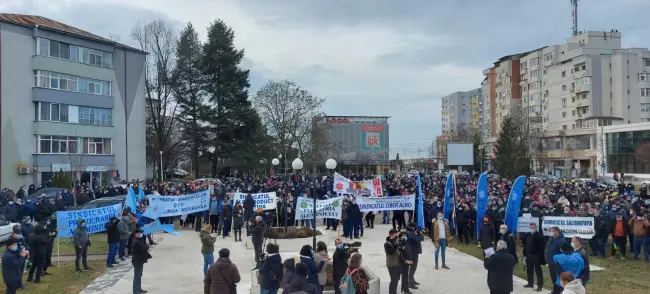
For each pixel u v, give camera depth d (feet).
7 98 141.18
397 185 113.29
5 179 139.64
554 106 312.50
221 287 31.81
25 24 145.59
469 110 563.89
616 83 279.49
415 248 44.86
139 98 181.68
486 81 404.16
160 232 82.89
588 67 283.18
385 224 94.27
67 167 141.90
